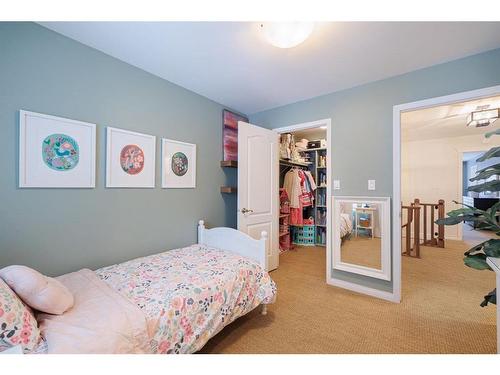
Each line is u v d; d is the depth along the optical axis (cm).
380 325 178
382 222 224
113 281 147
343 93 250
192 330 130
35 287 99
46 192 153
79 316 105
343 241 249
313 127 280
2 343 82
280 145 388
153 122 216
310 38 163
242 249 210
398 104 217
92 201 175
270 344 156
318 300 220
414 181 514
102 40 166
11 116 140
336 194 255
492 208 129
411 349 150
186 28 153
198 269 168
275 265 307
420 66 202
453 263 325
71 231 164
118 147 189
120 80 191
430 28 152
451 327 175
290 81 231
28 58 145
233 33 158
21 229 143
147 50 179
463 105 287
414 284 254
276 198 312
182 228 243
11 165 140
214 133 282
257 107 307
